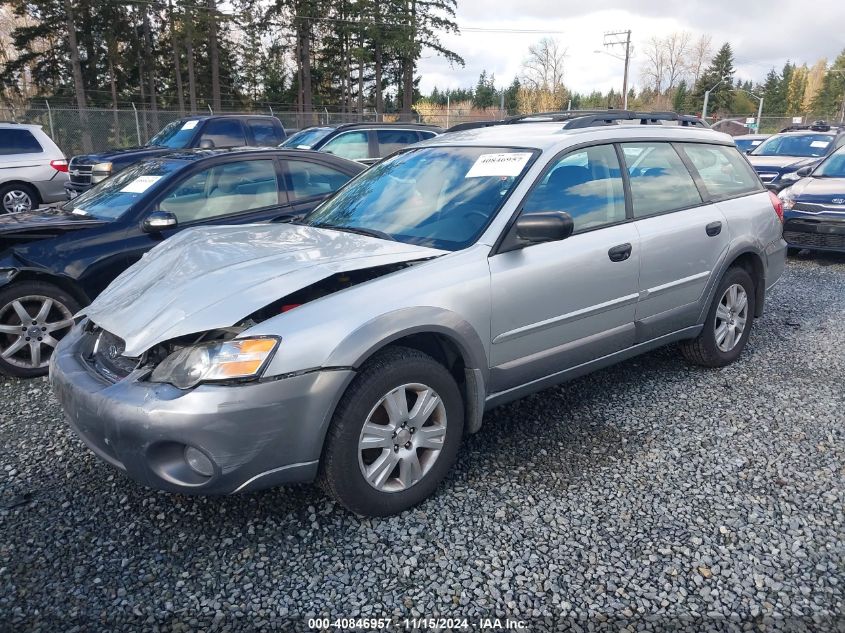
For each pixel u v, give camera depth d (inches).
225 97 1807.3
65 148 861.2
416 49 1530.5
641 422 150.9
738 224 176.9
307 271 112.0
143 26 1524.4
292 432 100.2
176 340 102.7
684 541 107.0
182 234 148.7
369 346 104.0
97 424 101.7
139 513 115.2
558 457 134.7
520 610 92.0
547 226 118.0
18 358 181.5
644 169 159.2
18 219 192.7
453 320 115.0
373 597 94.7
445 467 119.4
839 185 334.0
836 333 217.5
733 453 136.1
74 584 97.3
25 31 1407.5
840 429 146.6
